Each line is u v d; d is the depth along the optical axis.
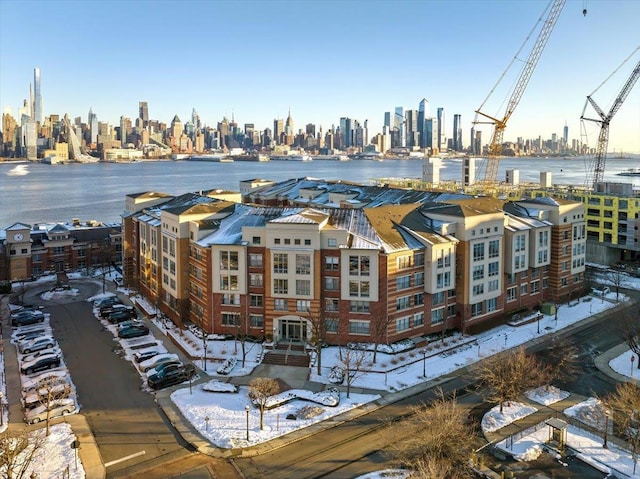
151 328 103.50
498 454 61.47
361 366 84.31
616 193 179.25
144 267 122.19
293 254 91.06
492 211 103.00
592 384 80.00
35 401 71.81
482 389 77.94
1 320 108.31
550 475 57.50
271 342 92.75
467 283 98.62
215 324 96.25
